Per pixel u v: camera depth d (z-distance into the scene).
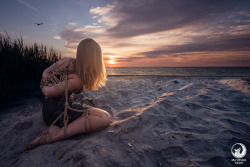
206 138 1.38
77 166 0.97
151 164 1.10
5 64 2.84
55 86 1.37
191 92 3.18
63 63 1.49
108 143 1.28
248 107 2.23
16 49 3.52
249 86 3.48
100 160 1.04
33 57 3.83
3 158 1.24
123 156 1.13
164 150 1.24
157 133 1.53
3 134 1.60
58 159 1.07
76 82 1.42
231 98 2.68
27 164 1.03
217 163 1.08
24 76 3.11
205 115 1.99
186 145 1.30
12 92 2.76
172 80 5.08
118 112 2.29
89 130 1.44
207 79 5.17
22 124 1.78
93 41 1.44
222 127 1.60
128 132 1.47
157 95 3.19
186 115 1.95
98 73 1.45
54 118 1.44
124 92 3.37
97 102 2.74
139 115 1.82
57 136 1.34
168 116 1.88
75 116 1.44
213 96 2.81
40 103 2.63
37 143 1.31
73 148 1.19
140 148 1.25
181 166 1.06
